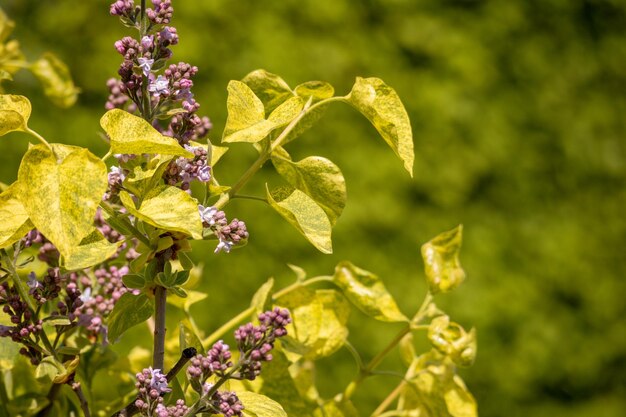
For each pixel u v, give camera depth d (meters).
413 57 5.82
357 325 5.17
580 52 6.23
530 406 5.61
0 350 1.22
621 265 6.07
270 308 1.48
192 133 1.18
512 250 5.71
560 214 5.92
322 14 5.72
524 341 5.59
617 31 6.41
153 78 1.14
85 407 1.20
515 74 5.98
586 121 6.15
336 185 1.28
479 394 5.48
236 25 5.64
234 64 5.61
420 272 5.47
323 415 1.52
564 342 5.71
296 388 1.41
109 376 1.73
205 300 5.22
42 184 0.93
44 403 1.40
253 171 1.28
